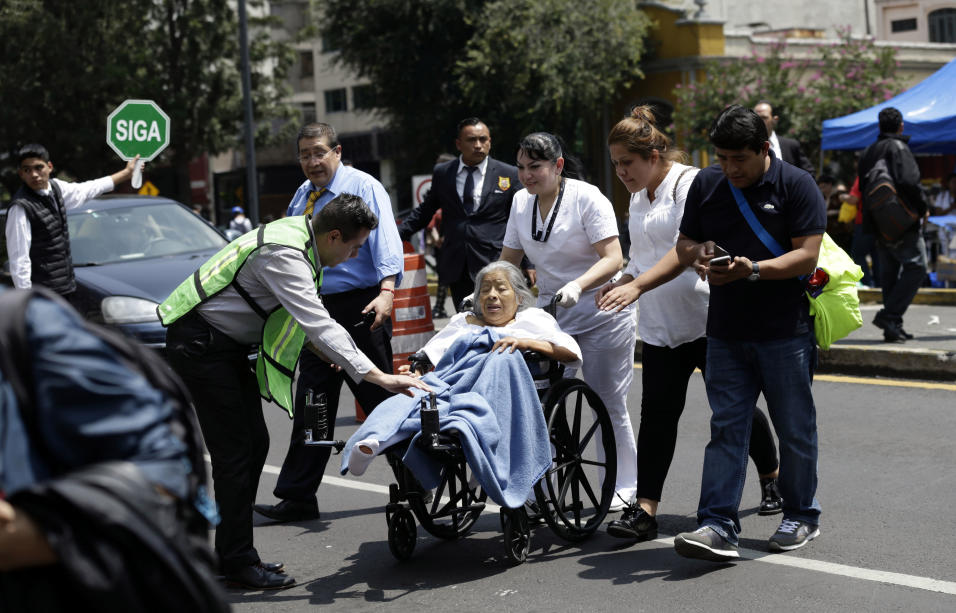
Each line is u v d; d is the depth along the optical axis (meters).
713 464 5.02
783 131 26.69
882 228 10.08
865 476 6.40
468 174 7.93
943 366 9.19
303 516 6.26
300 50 53.75
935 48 36.44
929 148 18.23
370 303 6.50
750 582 4.73
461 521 5.75
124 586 2.07
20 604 2.10
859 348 9.75
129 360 2.24
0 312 2.13
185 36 38.06
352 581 5.10
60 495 2.04
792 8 44.19
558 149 5.79
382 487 6.92
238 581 5.06
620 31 31.55
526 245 5.98
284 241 4.80
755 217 4.87
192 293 4.89
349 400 9.95
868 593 4.51
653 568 5.01
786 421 5.04
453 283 8.02
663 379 5.43
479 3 32.97
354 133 49.59
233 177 54.31
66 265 8.48
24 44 36.88
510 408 5.00
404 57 34.38
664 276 5.07
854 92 26.66
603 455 5.95
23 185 8.34
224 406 4.95
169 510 2.15
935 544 5.09
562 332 5.43
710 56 33.19
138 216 11.34
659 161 5.46
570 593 4.74
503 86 32.41
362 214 4.87
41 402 2.10
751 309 4.93
